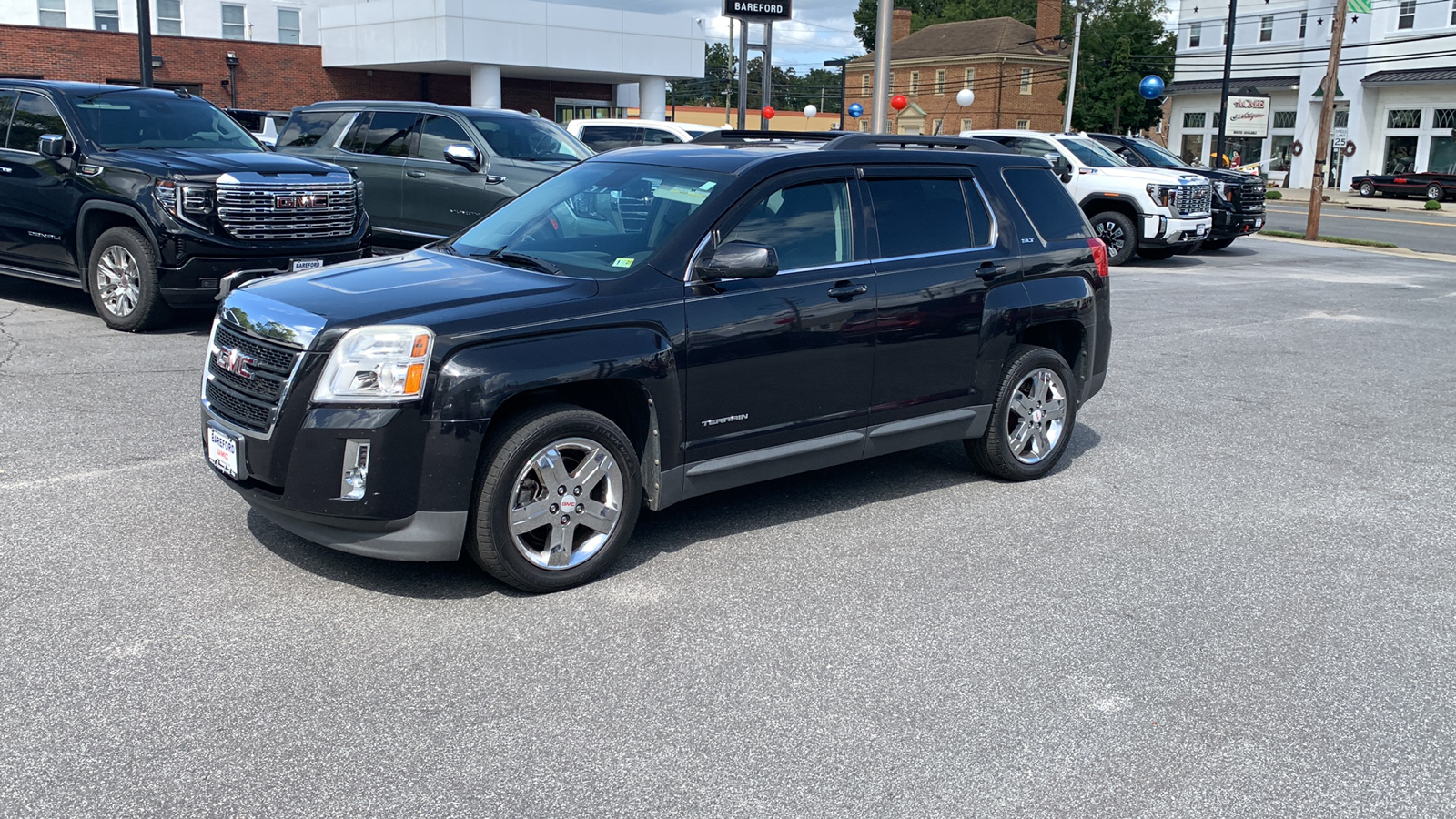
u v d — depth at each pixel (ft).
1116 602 15.46
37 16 112.27
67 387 24.93
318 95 114.73
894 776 10.98
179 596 14.58
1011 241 20.08
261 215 31.01
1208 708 12.55
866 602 15.17
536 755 11.15
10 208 33.22
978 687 12.87
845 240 17.89
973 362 19.51
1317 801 10.80
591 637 13.85
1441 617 15.25
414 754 11.09
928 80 240.12
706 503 19.35
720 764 11.09
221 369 15.38
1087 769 11.23
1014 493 20.40
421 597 14.85
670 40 115.14
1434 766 11.46
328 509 13.99
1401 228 98.17
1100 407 27.53
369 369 13.79
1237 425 25.90
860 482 20.85
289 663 12.88
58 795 10.19
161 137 33.47
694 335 15.85
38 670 12.50
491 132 38.73
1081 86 193.98
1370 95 164.66
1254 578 16.52
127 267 31.07
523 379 14.25
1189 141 194.90
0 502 17.71
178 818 9.94
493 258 17.10
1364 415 27.12
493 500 14.23
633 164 18.34
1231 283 51.96
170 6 116.57
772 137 20.18
